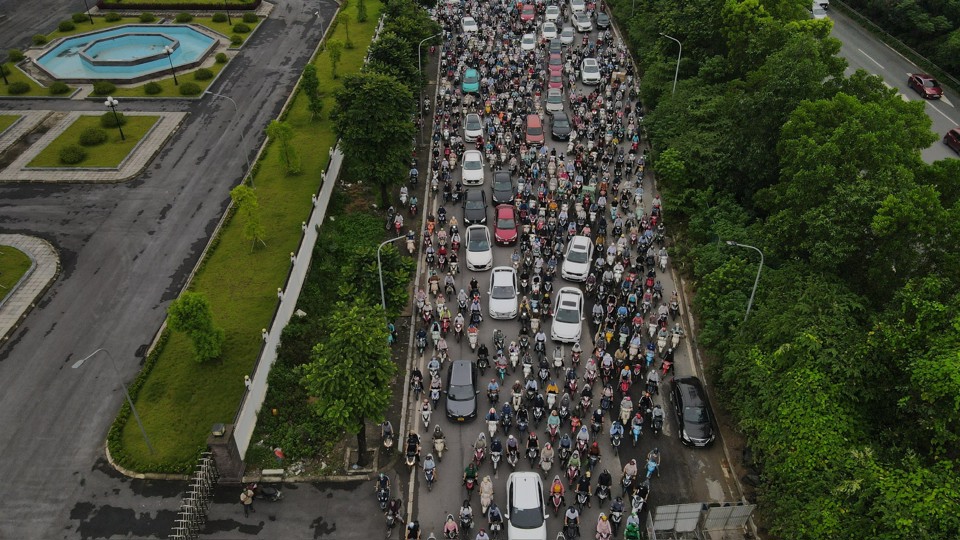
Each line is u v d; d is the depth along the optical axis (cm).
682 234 4825
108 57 7425
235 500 3105
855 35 7512
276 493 3089
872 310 3117
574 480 3180
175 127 5928
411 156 5581
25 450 3219
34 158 5400
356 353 3048
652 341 3962
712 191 4712
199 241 4578
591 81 6962
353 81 4878
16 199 4947
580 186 5188
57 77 6681
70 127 5884
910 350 2652
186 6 8581
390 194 5391
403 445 3394
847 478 2622
